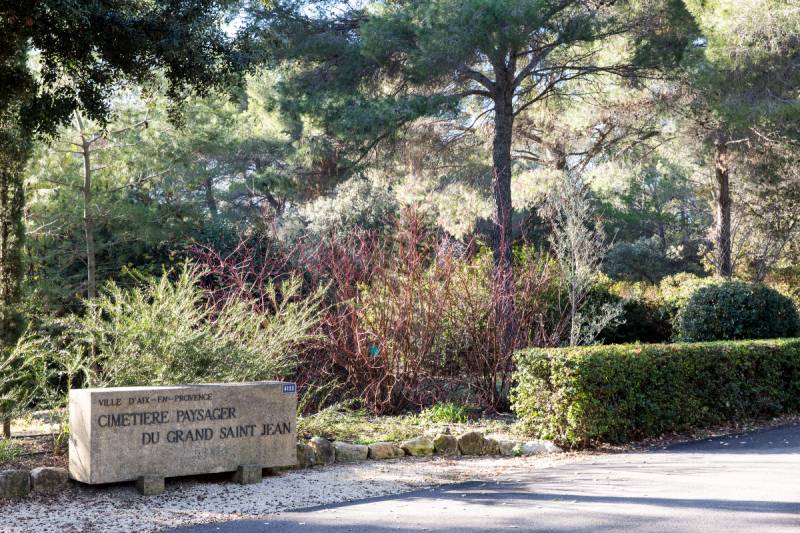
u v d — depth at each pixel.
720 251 20.89
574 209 12.98
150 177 17.22
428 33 14.19
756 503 6.08
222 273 11.42
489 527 5.61
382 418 10.55
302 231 19.50
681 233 34.50
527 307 11.87
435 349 11.27
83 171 16.72
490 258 13.49
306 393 10.26
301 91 16.00
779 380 11.62
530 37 14.93
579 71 17.97
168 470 7.12
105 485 7.15
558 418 9.20
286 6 15.80
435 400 11.19
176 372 8.34
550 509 6.09
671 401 10.11
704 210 33.22
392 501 6.59
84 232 17.33
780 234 23.38
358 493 6.95
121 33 10.26
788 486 6.68
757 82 16.78
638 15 15.98
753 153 19.41
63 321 9.02
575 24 14.80
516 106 20.31
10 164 11.38
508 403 11.25
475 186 20.61
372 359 11.09
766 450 8.79
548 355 9.38
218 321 9.59
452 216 20.30
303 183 17.14
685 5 16.31
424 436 9.04
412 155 17.92
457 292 11.47
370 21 14.88
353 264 12.01
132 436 6.98
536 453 9.01
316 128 16.45
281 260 12.64
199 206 18.38
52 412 8.28
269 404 7.70
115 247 18.00
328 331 11.20
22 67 10.98
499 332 11.22
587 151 22.19
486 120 19.83
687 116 18.41
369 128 14.62
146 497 6.85
